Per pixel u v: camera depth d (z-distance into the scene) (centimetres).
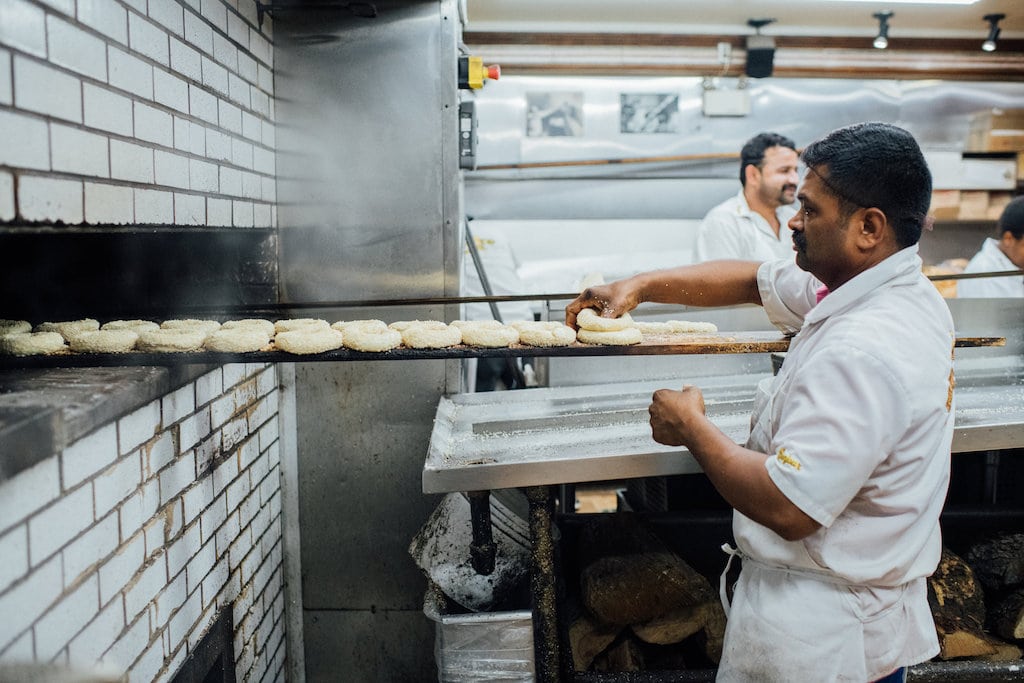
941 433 143
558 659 201
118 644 155
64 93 138
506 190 488
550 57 441
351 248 268
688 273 214
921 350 139
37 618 127
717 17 436
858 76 464
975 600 231
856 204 142
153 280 232
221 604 212
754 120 489
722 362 287
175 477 182
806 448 135
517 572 221
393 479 272
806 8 417
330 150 264
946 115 494
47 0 133
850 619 149
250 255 262
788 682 152
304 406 269
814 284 194
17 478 121
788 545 153
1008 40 463
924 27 456
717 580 254
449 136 263
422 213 267
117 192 156
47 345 159
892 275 145
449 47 260
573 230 488
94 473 145
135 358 160
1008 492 289
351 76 261
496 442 204
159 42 176
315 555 276
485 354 174
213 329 187
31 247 198
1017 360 282
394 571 277
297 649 281
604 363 282
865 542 145
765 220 394
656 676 198
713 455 149
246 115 235
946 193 489
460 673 202
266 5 247
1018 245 350
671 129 485
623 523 240
